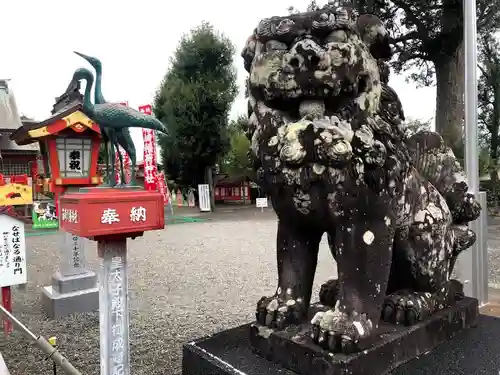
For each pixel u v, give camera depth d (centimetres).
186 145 1406
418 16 766
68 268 385
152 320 351
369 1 706
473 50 321
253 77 138
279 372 140
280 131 138
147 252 678
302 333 148
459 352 154
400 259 163
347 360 128
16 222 313
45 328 336
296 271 161
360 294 140
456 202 186
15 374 254
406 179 157
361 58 133
